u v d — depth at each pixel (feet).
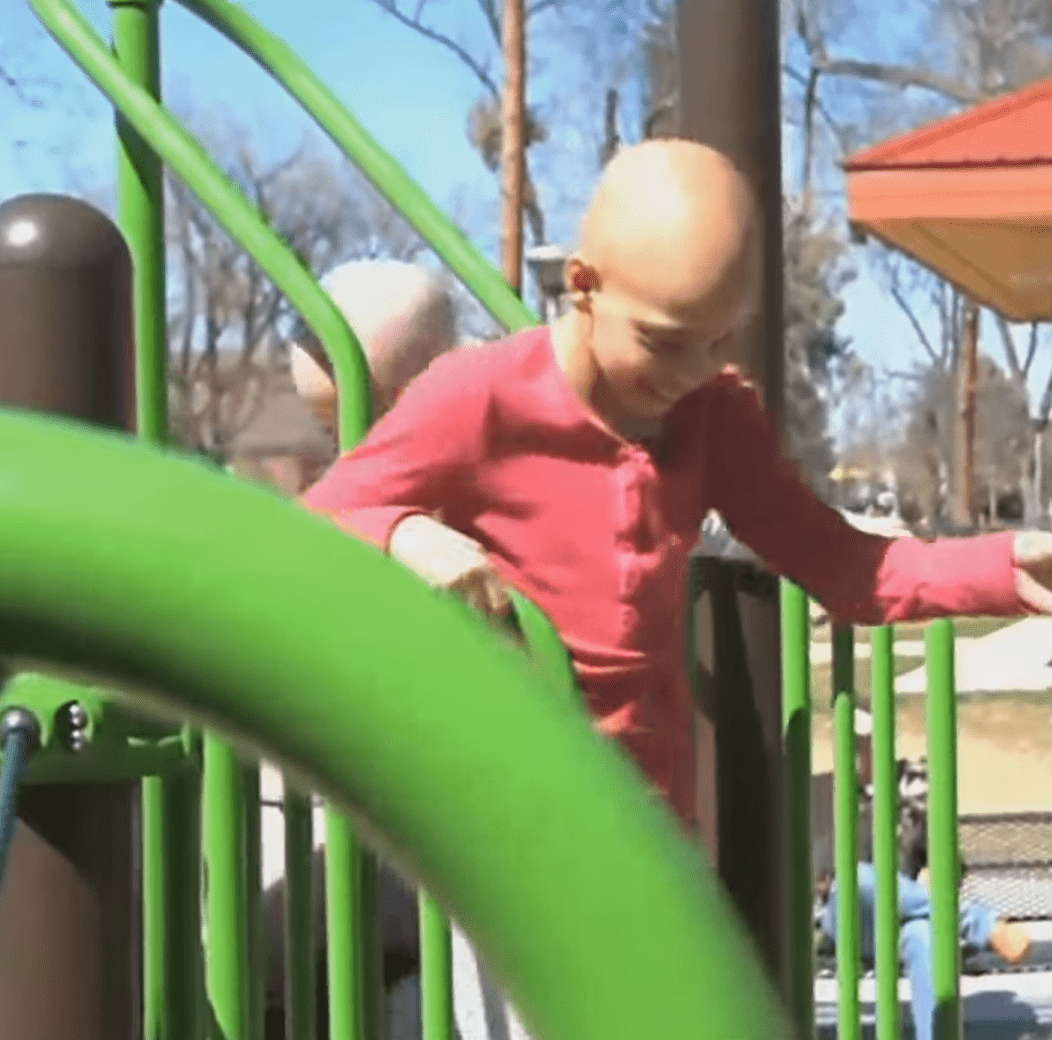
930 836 8.34
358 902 5.61
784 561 7.18
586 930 1.43
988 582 6.87
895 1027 8.07
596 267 6.05
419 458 6.00
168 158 6.71
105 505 1.46
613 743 1.56
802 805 7.58
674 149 6.06
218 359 98.68
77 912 3.93
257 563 1.47
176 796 5.42
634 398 6.23
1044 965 16.20
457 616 1.49
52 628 1.46
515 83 70.18
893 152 19.75
